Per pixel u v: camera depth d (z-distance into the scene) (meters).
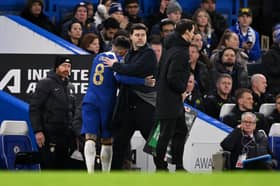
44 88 35.12
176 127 33.84
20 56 38.59
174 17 46.84
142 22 48.28
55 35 43.69
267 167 29.02
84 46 42.69
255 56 49.84
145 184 18.83
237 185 18.83
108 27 43.75
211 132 38.34
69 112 35.72
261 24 56.72
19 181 18.91
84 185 18.72
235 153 35.16
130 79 33.03
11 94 38.66
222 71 42.38
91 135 33.75
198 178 19.39
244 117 35.12
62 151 35.41
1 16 42.44
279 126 37.56
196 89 40.59
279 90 44.44
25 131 35.19
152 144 33.03
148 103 33.47
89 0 49.56
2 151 34.94
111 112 33.81
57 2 49.25
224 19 49.88
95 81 33.75
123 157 34.09
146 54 32.97
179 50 32.72
